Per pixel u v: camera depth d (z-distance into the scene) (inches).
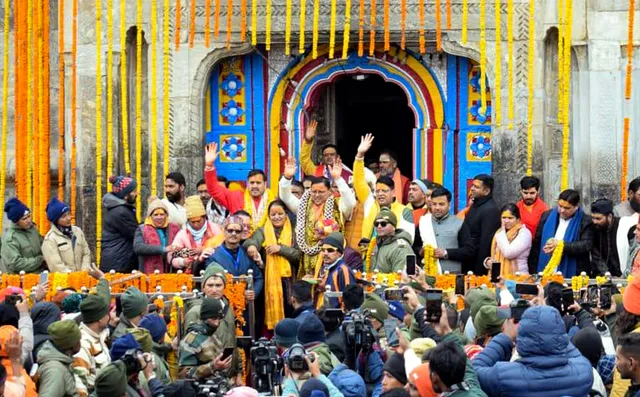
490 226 757.9
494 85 850.8
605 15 842.2
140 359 502.6
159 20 861.8
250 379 660.7
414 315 527.5
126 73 868.0
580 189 850.1
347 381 520.7
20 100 869.2
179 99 864.3
